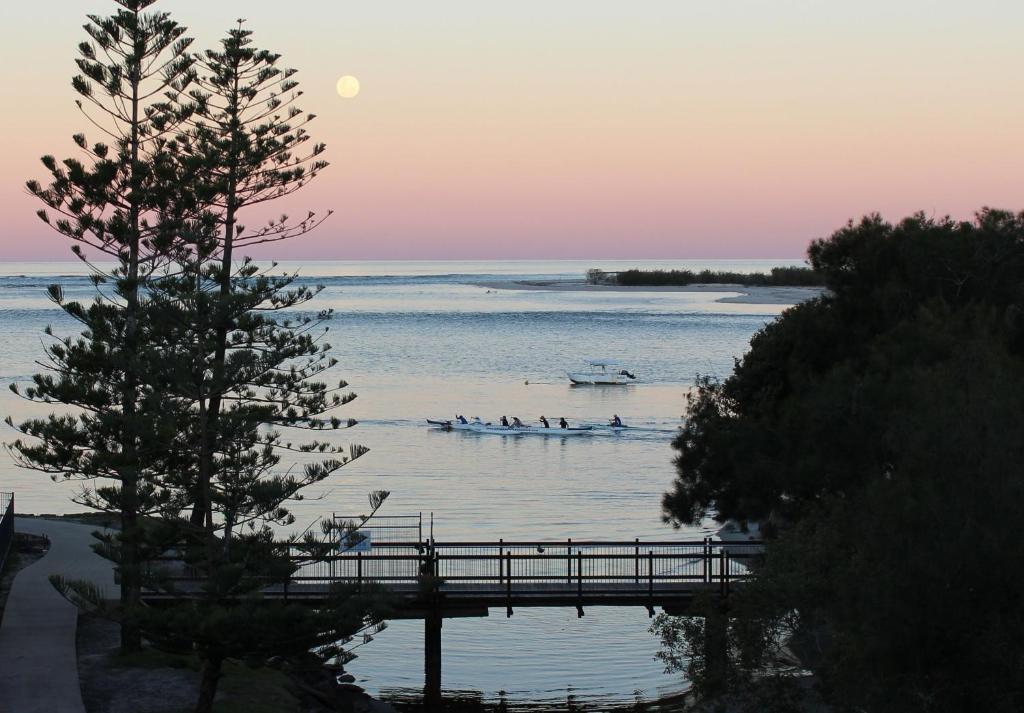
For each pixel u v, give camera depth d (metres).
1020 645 14.62
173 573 28.56
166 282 23.22
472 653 32.56
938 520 15.62
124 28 24.44
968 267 30.94
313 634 20.41
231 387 23.14
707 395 32.53
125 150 24.53
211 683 20.80
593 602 28.67
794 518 26.00
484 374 111.38
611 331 165.00
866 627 15.74
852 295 32.09
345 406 87.31
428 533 43.12
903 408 21.16
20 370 103.94
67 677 21.72
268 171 32.47
